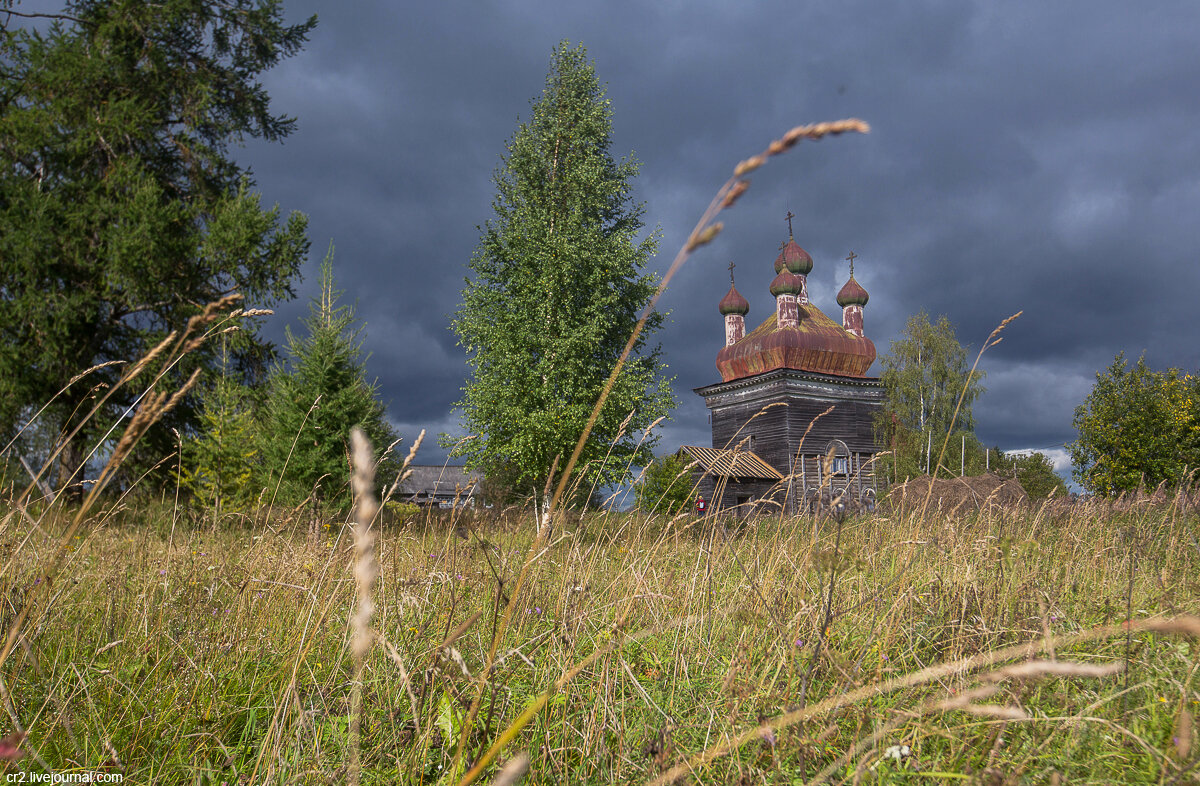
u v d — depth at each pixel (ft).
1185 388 86.63
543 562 10.57
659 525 13.55
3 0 62.44
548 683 7.93
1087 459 88.17
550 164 76.38
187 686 7.90
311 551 12.00
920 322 118.21
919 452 103.91
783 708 6.87
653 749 6.12
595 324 67.36
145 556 13.38
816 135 2.77
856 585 10.93
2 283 54.85
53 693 7.13
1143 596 11.10
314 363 45.32
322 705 7.29
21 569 8.35
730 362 143.23
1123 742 6.39
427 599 9.71
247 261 59.98
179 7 63.72
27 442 52.85
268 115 70.85
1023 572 12.07
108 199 57.06
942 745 6.71
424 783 6.29
